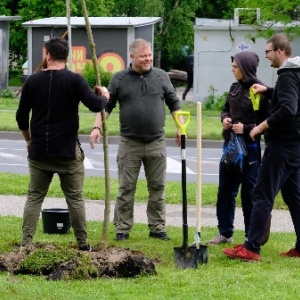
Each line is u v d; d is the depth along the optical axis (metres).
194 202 19.95
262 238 13.21
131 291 10.80
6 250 13.59
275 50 13.55
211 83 50.59
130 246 14.45
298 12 42.69
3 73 54.56
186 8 80.00
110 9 71.44
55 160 13.44
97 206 19.17
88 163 28.53
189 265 12.56
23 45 70.44
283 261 13.26
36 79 13.34
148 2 77.62
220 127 38.09
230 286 11.21
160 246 14.52
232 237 14.99
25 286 10.80
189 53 82.50
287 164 13.23
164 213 15.57
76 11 65.81
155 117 15.34
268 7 42.22
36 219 13.74
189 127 37.56
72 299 10.28
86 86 13.28
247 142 14.51
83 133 35.50
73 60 53.12
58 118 13.33
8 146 33.19
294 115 12.97
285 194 13.66
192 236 15.64
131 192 15.44
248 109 14.45
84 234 13.66
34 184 13.66
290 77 12.95
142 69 15.28
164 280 11.48
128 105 15.33
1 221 16.78
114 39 52.81
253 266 12.74
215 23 51.16
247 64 14.51
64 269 11.45
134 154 15.41
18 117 13.59
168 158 30.30
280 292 10.95
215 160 30.14
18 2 69.94
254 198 13.28
